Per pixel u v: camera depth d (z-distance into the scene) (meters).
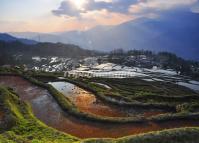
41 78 83.31
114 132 36.84
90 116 42.47
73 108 47.06
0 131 35.88
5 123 37.59
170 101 59.84
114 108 51.00
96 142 25.34
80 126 39.97
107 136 35.78
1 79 73.19
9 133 33.59
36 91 61.03
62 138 32.56
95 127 39.19
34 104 51.62
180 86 146.50
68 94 62.81
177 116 39.50
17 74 78.00
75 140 31.58
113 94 60.84
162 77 189.75
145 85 118.94
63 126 40.19
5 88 53.72
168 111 48.31
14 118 38.81
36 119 40.88
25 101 51.50
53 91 59.06
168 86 139.50
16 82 70.25
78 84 72.88
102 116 42.69
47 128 36.47
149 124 38.28
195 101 58.88
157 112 47.84
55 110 47.78
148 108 49.84
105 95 60.19
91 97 59.66
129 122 39.34
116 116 46.16
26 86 65.94
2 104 44.16
